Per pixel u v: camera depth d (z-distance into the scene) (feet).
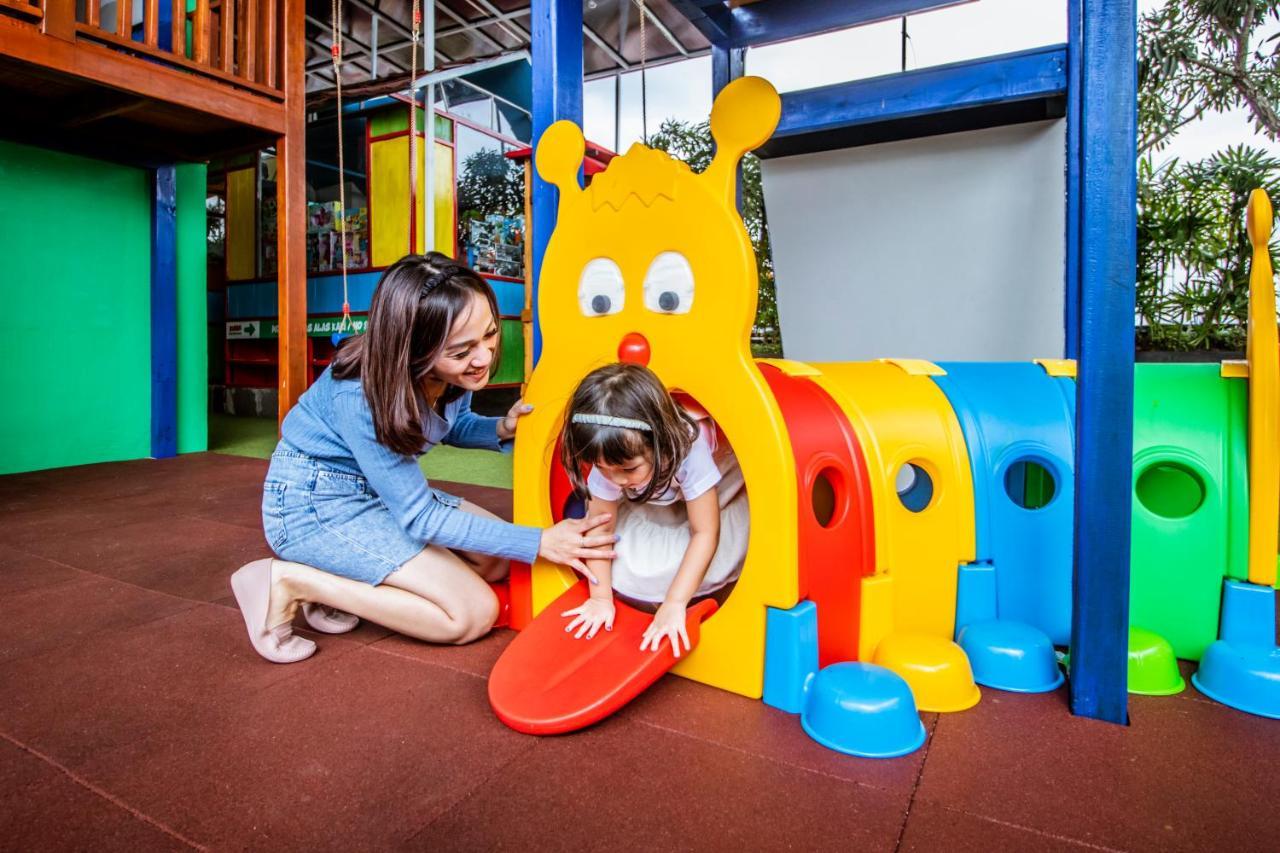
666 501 4.90
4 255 12.73
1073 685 4.32
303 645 5.19
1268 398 4.70
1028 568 5.26
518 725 4.11
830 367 5.75
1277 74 12.09
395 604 5.11
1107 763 3.79
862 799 3.49
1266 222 4.63
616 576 5.12
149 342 14.82
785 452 4.28
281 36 12.39
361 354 4.97
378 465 4.90
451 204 24.11
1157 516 5.10
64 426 13.73
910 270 11.04
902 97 9.39
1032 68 8.83
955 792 3.54
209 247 26.20
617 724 4.23
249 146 13.26
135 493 11.37
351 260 24.50
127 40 10.31
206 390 15.97
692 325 4.51
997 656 4.72
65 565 7.59
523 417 5.35
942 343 10.95
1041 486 6.52
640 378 4.28
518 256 27.07
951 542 5.22
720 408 4.44
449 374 4.75
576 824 3.30
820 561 4.54
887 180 11.01
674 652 4.44
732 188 4.37
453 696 4.59
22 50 9.29
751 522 4.43
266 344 23.98
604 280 4.89
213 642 5.50
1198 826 3.26
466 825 3.30
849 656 4.75
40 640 5.55
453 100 27.14
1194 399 5.12
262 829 3.27
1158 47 12.30
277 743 4.02
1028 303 10.30
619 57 20.45
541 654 4.62
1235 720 4.24
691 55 20.12
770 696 4.45
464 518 4.97
